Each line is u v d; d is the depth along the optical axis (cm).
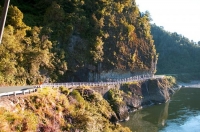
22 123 2220
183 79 14450
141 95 7000
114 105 5191
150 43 9038
